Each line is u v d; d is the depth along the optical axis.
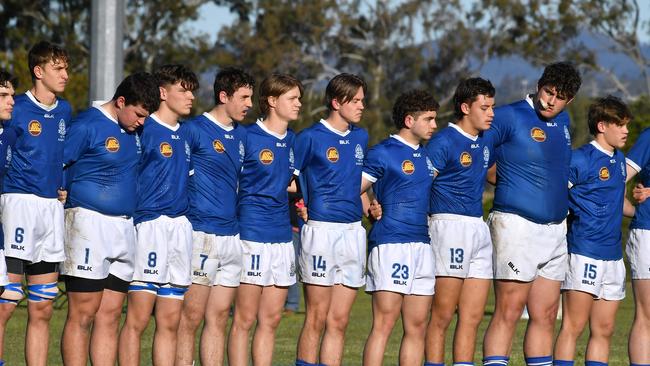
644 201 29.25
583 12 137.62
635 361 29.30
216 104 27.30
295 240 45.62
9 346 36.97
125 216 25.52
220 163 26.91
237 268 27.38
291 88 27.72
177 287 26.20
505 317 28.61
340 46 142.25
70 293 25.08
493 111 28.31
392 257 27.50
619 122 29.08
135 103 24.80
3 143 24.25
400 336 42.44
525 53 138.75
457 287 28.22
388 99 142.50
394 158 27.80
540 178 28.31
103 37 43.12
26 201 24.61
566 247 28.97
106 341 25.48
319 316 27.81
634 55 139.88
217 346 27.36
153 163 25.98
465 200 28.19
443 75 141.88
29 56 25.02
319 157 27.77
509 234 28.31
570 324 29.25
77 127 25.06
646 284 29.17
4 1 132.62
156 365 26.25
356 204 28.11
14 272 24.50
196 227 26.81
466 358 28.53
